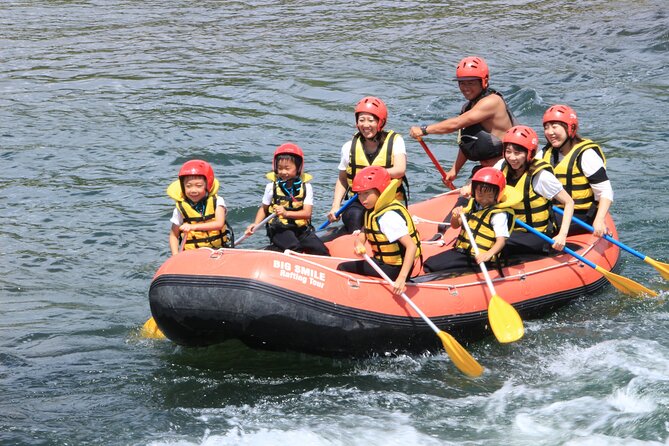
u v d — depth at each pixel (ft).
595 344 44.70
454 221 47.19
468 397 40.06
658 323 47.26
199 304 41.01
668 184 69.21
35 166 75.46
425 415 38.40
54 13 142.72
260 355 44.32
